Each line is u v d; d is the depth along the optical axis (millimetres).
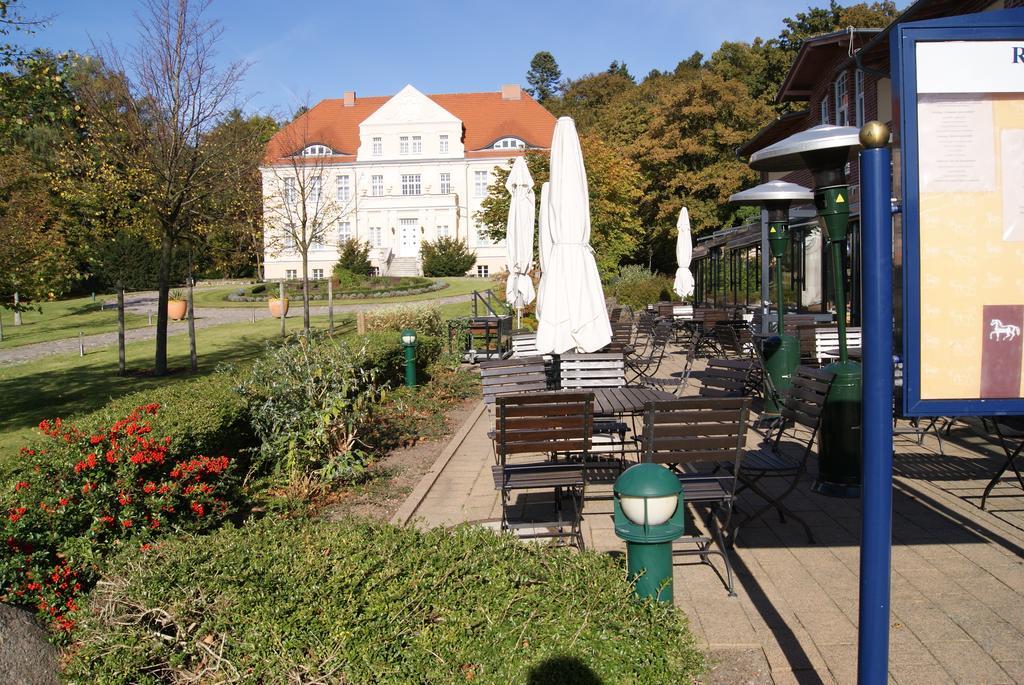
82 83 14188
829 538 5316
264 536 3787
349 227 59125
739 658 3730
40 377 17844
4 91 10070
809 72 20344
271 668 2939
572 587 3232
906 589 4426
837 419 6293
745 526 5625
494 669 2854
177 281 48406
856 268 16500
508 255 14828
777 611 4219
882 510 2684
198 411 6219
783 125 22969
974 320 3039
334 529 3807
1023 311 3041
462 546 3596
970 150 3025
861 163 2635
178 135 14930
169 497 4918
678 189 44094
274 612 3041
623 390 7219
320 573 3248
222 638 3072
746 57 50750
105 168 14602
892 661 3645
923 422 8875
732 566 4883
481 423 10094
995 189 3025
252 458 6906
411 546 3572
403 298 39312
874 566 2707
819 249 19625
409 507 6254
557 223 8156
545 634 2949
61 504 4344
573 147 8219
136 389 15383
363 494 6707
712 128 42969
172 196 15609
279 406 6871
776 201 9562
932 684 3438
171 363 19422
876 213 2615
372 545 3531
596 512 6016
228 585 3234
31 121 11125
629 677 2803
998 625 3949
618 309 16719
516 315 19500
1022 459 7152
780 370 9586
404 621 3025
